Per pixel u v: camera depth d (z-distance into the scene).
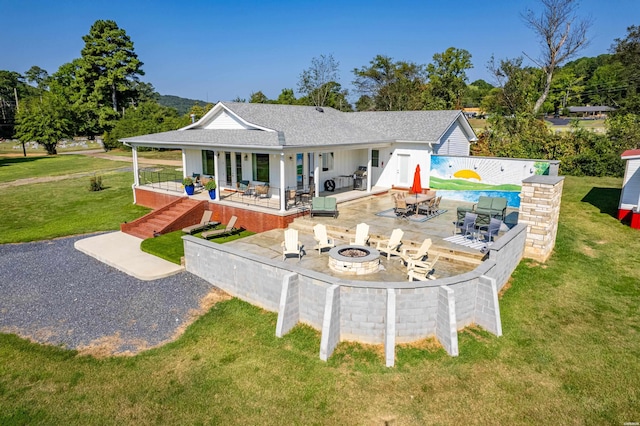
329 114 29.33
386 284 10.62
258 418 8.55
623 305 12.88
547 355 10.45
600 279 14.56
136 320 12.41
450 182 23.17
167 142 23.20
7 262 17.41
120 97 80.88
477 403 8.86
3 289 14.73
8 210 27.06
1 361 10.64
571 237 18.52
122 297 13.71
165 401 9.07
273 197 22.52
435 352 10.47
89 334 11.78
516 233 14.49
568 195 25.59
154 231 19.75
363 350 10.62
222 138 21.55
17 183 36.59
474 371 9.82
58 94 76.12
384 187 26.16
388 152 25.55
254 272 12.77
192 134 24.56
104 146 69.12
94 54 76.06
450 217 19.23
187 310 12.91
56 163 49.75
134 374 10.01
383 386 9.35
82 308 13.17
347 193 24.03
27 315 12.91
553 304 12.95
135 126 68.81
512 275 14.70
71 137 69.38
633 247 17.27
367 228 15.06
